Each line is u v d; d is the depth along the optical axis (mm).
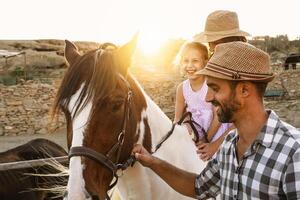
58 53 36594
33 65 32969
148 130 2535
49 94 22172
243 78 1746
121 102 2174
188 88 3076
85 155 2064
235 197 1793
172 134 2709
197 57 2982
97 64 2141
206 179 2186
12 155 5719
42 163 4645
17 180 5434
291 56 32406
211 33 2887
